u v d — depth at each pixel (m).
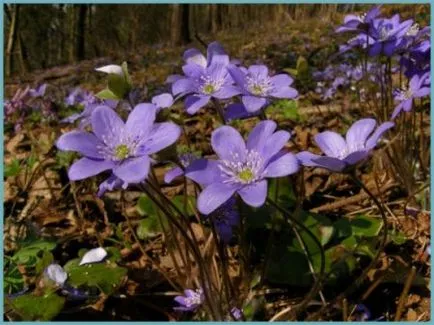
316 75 0.44
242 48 0.93
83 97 0.35
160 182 0.25
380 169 0.25
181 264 0.19
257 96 0.15
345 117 0.33
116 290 0.17
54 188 0.26
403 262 0.17
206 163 0.13
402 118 0.23
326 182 0.25
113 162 0.12
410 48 0.21
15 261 0.18
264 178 0.12
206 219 0.17
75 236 0.21
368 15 0.21
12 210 0.23
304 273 0.17
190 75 0.16
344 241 0.18
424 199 0.22
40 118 0.41
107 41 1.93
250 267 0.18
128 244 0.20
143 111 0.13
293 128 0.34
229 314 0.15
